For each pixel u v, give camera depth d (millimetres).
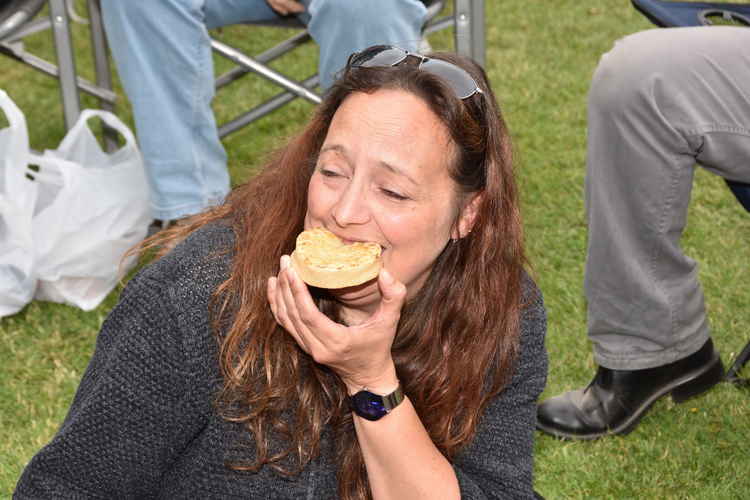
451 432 1713
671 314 2721
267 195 1636
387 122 1431
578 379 3098
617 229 2633
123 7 3184
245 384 1549
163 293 1526
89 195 3355
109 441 1528
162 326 1514
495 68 5418
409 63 1508
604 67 2553
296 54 5531
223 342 1525
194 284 1536
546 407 2869
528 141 4633
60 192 3318
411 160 1431
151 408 1524
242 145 4523
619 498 2641
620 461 2758
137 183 3486
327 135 1485
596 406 2842
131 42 3213
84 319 3361
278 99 3760
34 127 4723
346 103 1476
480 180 1570
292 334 1470
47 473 1540
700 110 2443
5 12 3502
